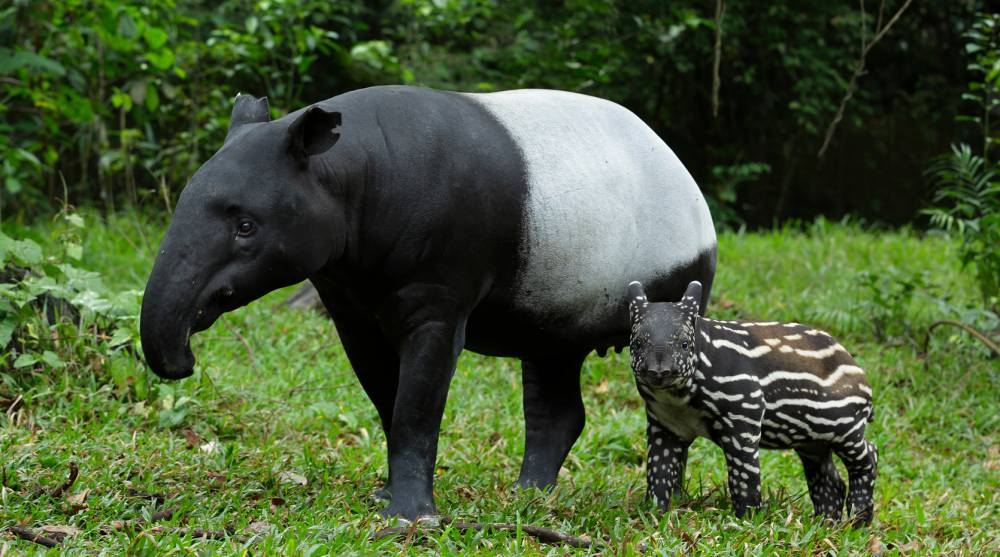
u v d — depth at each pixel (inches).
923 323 444.5
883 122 784.3
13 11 427.8
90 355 293.0
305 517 203.5
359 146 202.5
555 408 256.7
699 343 214.7
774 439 229.3
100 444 243.4
